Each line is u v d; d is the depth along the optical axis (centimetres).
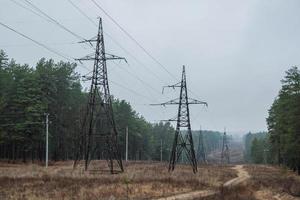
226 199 3384
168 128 18888
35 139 8119
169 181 4269
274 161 14688
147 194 3117
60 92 9475
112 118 5112
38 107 8106
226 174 6819
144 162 10362
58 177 4088
